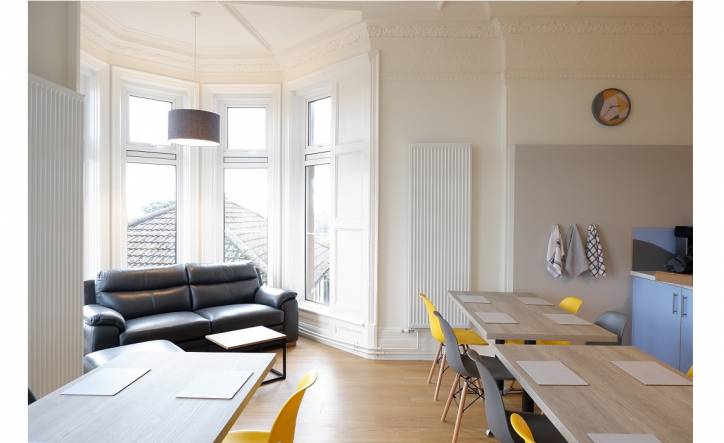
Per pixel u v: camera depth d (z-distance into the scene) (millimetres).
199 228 5465
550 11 4109
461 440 2750
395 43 4387
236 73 5469
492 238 4398
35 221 2410
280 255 5477
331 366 4129
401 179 4426
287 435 1616
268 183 5555
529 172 4246
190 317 4277
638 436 1249
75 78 2797
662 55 4258
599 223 4242
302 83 5195
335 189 4836
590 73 4254
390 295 4438
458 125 4398
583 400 1497
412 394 3463
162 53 5156
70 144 2672
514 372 1807
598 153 4230
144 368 1832
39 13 2613
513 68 4262
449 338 2693
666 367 1853
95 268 4668
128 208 5133
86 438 1247
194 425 1329
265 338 3662
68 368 2645
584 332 2463
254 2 4098
